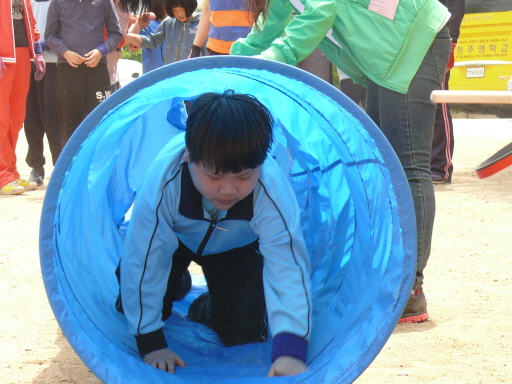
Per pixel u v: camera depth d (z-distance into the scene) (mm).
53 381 2277
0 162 6074
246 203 2260
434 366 2357
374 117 2953
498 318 2850
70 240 2209
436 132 6207
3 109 5879
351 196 2439
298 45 2523
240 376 2180
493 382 2213
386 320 1984
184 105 2670
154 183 2215
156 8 7957
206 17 5684
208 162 1976
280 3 2814
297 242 2246
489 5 11273
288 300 2180
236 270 2502
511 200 5496
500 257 3828
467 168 7203
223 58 1931
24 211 5230
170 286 2555
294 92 2186
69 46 5969
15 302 3092
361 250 2285
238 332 2480
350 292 2256
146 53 7500
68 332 1929
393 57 2666
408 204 2014
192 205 2232
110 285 2494
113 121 2236
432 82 2744
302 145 2752
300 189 2830
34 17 6488
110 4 6113
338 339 2115
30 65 6152
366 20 2664
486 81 11258
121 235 2826
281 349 2111
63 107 6102
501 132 10352
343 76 6527
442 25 2688
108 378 1937
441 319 2857
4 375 2324
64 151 1948
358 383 2217
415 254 1997
